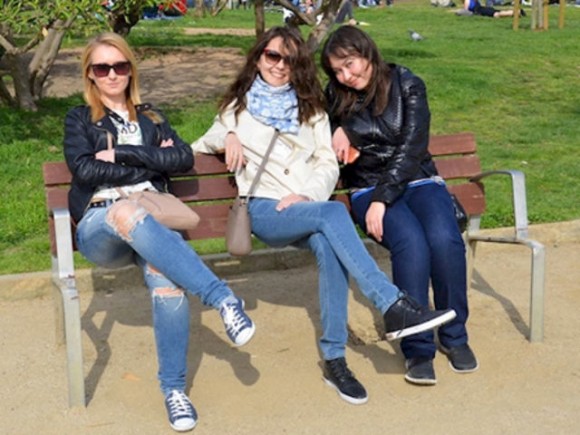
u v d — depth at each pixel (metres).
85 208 4.11
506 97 11.07
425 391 4.14
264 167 4.36
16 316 5.07
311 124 4.48
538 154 8.53
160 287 3.82
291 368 4.39
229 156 4.33
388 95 4.46
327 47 4.45
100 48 4.13
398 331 3.89
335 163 4.46
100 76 4.14
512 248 6.18
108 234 3.89
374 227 4.30
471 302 5.21
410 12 26.20
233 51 14.23
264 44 4.41
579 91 11.47
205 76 12.00
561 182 7.64
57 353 4.56
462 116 10.09
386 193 4.32
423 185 4.51
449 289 4.27
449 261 4.26
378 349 4.59
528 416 3.91
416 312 3.87
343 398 4.04
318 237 4.07
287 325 4.93
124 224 3.76
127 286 5.47
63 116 9.32
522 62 13.41
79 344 3.92
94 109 4.22
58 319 4.57
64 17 7.71
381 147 4.49
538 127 9.63
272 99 4.44
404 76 4.50
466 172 5.07
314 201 4.22
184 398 3.86
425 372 4.15
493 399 4.06
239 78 4.49
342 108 4.54
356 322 4.70
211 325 4.92
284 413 3.94
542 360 4.46
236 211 4.30
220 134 4.46
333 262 4.04
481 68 12.79
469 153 5.10
